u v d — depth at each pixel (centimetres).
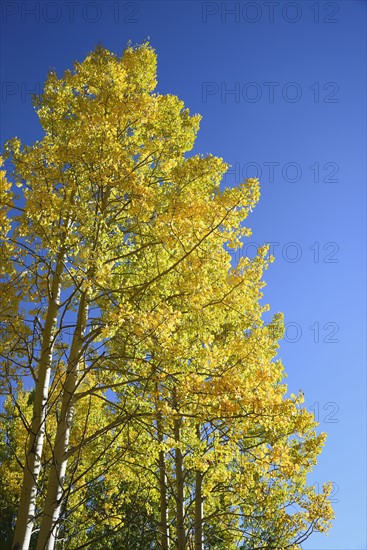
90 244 681
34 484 589
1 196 649
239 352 667
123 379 784
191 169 692
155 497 949
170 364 617
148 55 811
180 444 661
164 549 886
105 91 727
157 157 791
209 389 583
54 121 782
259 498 848
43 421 559
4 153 673
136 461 831
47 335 689
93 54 806
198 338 757
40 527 574
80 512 796
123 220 782
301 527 853
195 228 634
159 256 740
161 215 633
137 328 589
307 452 879
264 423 585
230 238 653
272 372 600
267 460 653
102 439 864
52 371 719
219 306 701
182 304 689
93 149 650
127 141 759
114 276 775
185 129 883
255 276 681
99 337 684
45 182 651
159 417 618
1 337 687
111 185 670
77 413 891
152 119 732
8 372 685
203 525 995
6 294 677
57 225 649
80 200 699
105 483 841
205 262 655
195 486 939
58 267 721
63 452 622
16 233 640
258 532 939
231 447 650
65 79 798
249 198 621
